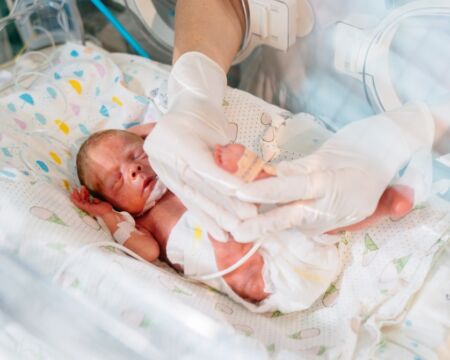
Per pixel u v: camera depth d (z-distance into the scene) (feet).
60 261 3.42
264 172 3.23
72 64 5.16
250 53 4.74
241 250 3.74
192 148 3.29
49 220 3.59
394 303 3.61
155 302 3.27
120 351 3.02
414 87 3.56
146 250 3.93
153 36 5.75
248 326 3.51
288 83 4.53
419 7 3.25
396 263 3.71
